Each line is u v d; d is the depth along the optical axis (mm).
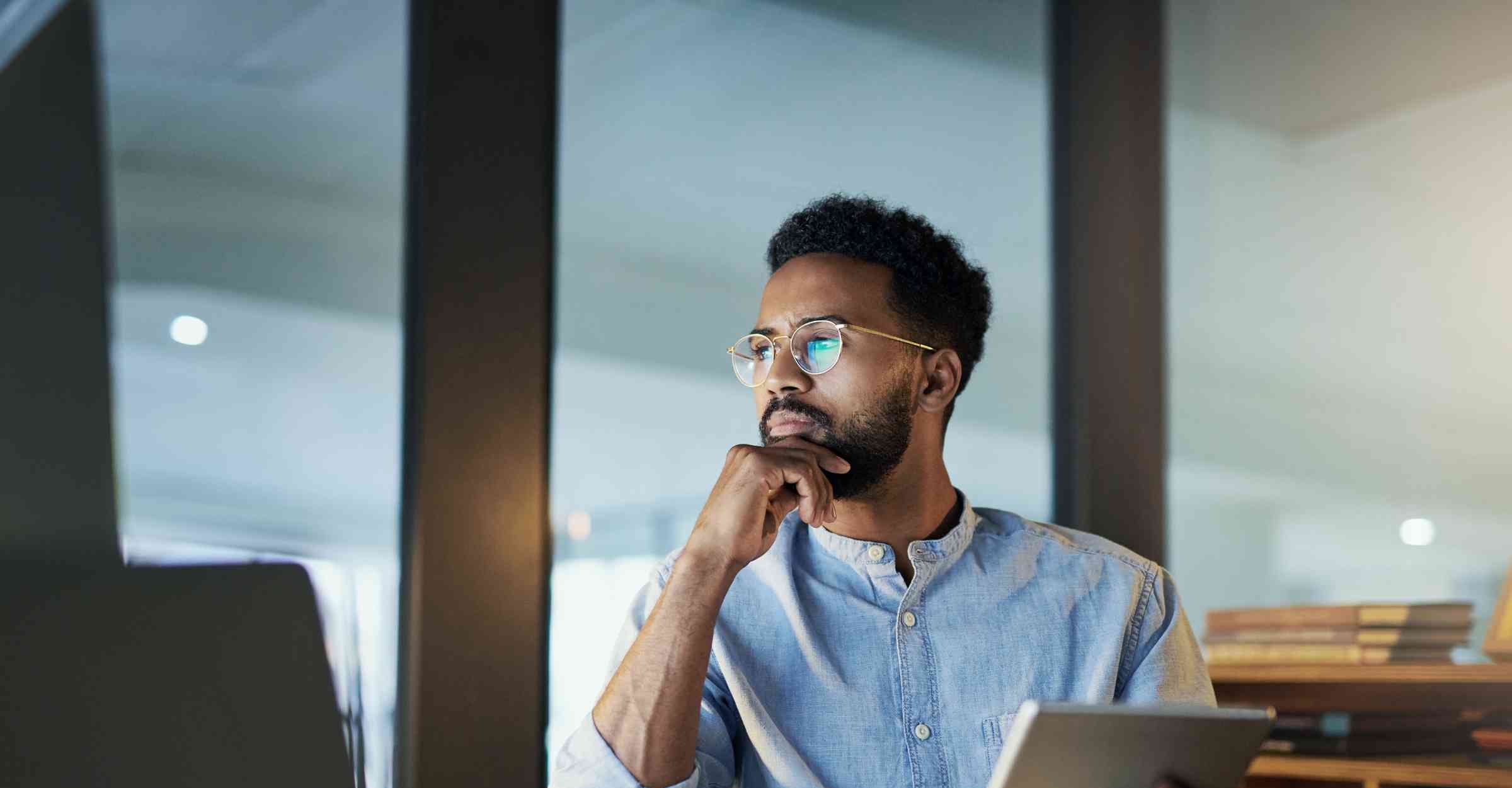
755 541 1207
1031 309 2490
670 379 2131
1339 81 2707
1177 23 2680
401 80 2000
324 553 1872
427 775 1812
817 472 1244
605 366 2080
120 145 1863
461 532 1885
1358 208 2674
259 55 1931
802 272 1359
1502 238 2680
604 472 2057
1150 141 2592
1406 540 2586
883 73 2402
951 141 2459
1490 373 2643
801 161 2305
